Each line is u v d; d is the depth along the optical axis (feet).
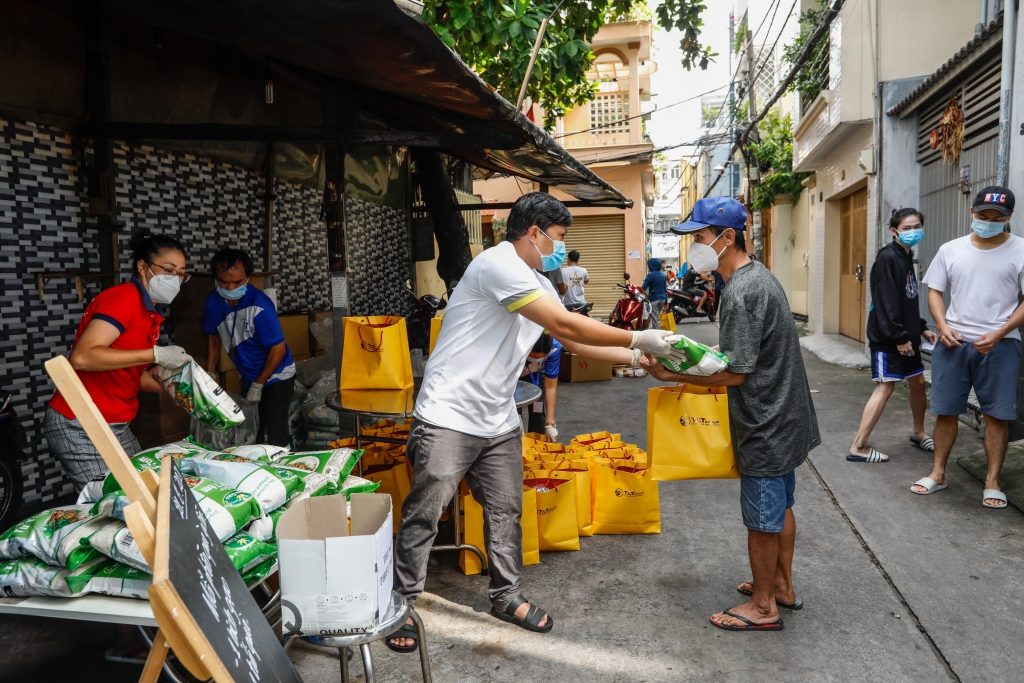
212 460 7.32
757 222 53.62
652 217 121.29
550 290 9.78
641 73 62.49
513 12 19.51
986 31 19.67
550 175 20.43
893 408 22.41
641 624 9.55
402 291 28.50
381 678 8.36
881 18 28.40
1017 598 9.99
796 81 38.68
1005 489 14.01
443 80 10.36
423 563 9.12
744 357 8.39
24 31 12.10
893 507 13.65
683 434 9.18
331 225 13.91
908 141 27.96
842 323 38.65
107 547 5.83
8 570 6.11
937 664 8.43
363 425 16.11
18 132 12.34
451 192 25.98
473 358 8.89
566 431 20.79
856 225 35.37
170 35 15.06
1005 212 12.80
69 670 8.50
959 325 13.64
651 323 32.27
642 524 12.67
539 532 11.77
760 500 8.83
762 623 9.25
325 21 8.71
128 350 8.66
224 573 5.24
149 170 15.24
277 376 14.24
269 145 18.98
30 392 12.67
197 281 15.70
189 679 7.67
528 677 8.34
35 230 12.71
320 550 5.66
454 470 8.91
